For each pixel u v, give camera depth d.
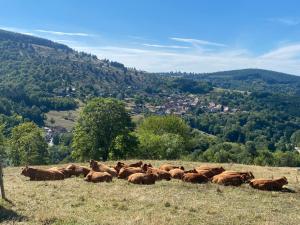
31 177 26.75
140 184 25.27
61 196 20.98
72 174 29.00
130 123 68.88
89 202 19.94
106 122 66.44
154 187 24.33
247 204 20.92
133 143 67.81
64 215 17.14
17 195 20.70
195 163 42.56
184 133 93.56
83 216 17.25
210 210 19.09
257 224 17.17
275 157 116.12
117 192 22.45
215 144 139.75
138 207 19.22
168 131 92.00
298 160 114.19
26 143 87.00
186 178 26.66
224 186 25.64
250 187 25.83
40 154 87.88
